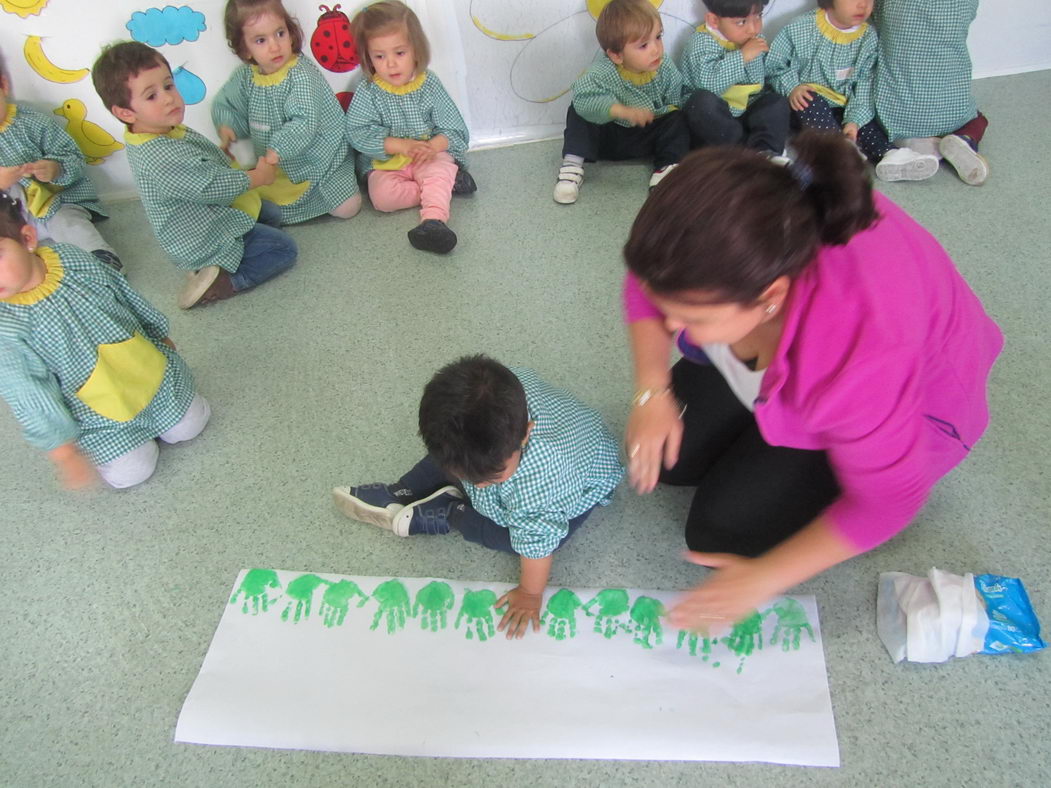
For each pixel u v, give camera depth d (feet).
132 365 3.94
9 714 3.33
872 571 3.50
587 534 3.77
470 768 3.05
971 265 5.00
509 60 6.28
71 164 5.82
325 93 5.85
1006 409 4.12
